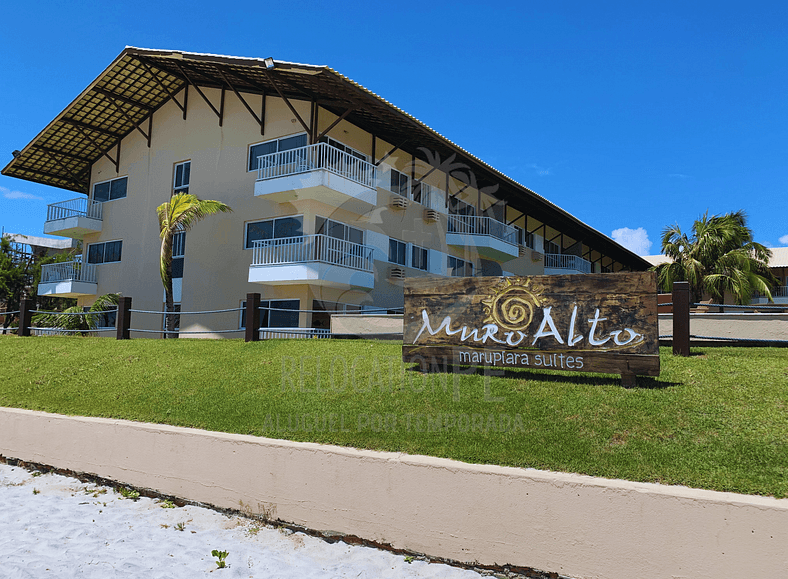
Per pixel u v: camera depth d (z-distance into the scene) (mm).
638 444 4410
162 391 7320
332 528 4809
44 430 6996
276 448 5188
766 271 27531
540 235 25516
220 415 6230
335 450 4918
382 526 4586
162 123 20500
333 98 15000
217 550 4527
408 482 4508
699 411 4797
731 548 3432
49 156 23125
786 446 4121
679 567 3557
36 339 12219
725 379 5496
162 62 17844
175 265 18984
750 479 3785
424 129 14812
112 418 6688
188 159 19297
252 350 8773
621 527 3742
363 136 17219
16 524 5133
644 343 5344
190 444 5715
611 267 34188
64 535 4863
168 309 16250
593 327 5562
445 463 4402
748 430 4406
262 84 16562
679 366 6086
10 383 8711
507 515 4105
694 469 3979
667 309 8086
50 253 34375
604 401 5156
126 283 20719
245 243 17219
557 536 3928
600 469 4125
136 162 21328
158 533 4941
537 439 4676
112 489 6199
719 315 8375
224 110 18391
